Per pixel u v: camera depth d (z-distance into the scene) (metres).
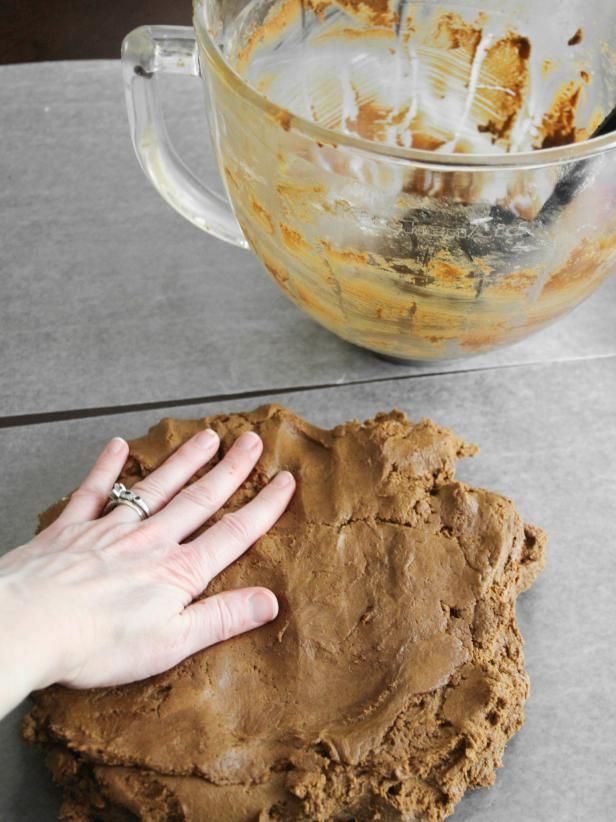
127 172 0.82
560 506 0.64
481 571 0.55
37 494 0.64
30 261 0.77
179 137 0.84
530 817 0.52
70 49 1.15
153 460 0.60
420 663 0.52
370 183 0.52
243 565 0.56
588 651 0.58
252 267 0.77
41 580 0.50
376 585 0.55
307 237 0.56
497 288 0.56
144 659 0.51
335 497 0.57
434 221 0.53
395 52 0.73
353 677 0.53
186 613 0.52
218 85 0.53
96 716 0.51
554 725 0.55
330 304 0.61
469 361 0.71
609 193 0.53
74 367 0.71
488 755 0.52
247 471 0.59
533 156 0.49
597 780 0.53
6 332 0.73
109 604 0.51
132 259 0.77
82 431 0.67
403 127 0.77
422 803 0.50
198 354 0.72
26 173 0.82
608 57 0.68
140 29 0.63
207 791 0.49
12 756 0.54
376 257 0.55
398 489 0.58
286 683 0.52
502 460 0.66
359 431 0.60
